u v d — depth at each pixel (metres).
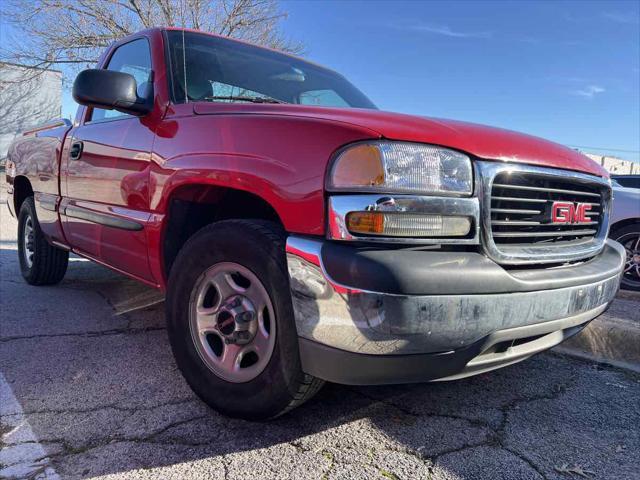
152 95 2.76
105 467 1.83
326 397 2.43
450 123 2.09
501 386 2.65
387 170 1.73
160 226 2.51
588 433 2.19
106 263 3.25
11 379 2.55
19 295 4.24
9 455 1.89
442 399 2.47
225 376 2.16
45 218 3.96
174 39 2.98
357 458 1.94
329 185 1.78
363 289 1.64
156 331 3.33
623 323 3.39
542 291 1.92
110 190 2.95
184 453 1.93
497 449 2.04
